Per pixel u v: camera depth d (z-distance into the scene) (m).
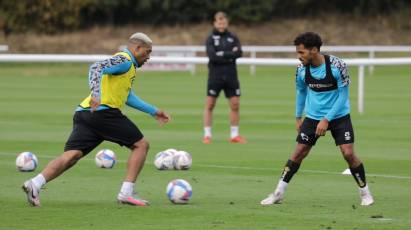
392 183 27.86
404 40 131.00
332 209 22.84
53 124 48.03
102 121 23.02
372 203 23.53
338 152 36.25
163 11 132.25
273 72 103.00
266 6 133.25
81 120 23.16
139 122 49.53
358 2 135.62
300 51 22.73
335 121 23.14
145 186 27.12
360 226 20.28
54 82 87.06
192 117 52.50
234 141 40.16
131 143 23.39
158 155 31.17
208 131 40.03
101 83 22.92
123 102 23.31
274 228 20.06
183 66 103.56
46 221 20.91
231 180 28.48
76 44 123.69
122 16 132.88
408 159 34.19
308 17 135.00
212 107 40.03
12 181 27.77
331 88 22.83
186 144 39.25
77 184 27.25
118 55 22.86
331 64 22.66
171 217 21.52
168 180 28.39
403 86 81.62
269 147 38.16
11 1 127.06
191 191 23.88
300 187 26.97
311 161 33.28
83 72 103.38
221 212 22.27
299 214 22.00
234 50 39.50
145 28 131.88
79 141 23.09
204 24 133.25
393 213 22.20
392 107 59.44
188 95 70.44
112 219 21.22
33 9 127.44
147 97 68.19
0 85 82.06
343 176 29.31
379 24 134.00
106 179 28.38
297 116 23.81
